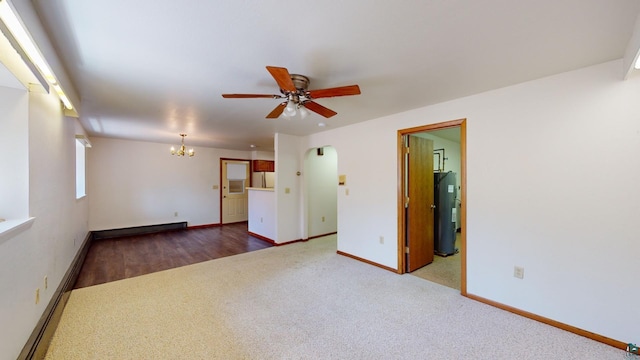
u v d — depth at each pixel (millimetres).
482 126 2703
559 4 1340
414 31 1597
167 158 6488
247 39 1686
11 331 1543
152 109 3301
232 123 4121
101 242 5242
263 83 2438
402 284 3156
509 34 1632
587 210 2107
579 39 1688
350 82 2396
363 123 4000
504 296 2553
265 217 5535
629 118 1931
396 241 3555
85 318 2344
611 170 2004
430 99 2910
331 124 4199
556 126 2254
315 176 5762
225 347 1957
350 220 4230
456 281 3266
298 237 5406
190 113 3500
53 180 2465
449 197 4406
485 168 2686
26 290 1767
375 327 2234
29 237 1832
